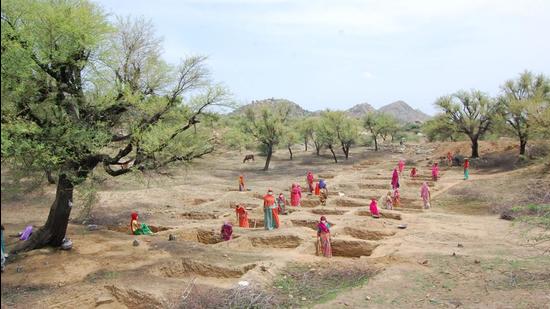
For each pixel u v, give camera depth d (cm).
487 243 1502
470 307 881
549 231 1559
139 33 1558
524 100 3441
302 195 2912
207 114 1616
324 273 1219
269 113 4569
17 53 1028
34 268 1255
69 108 1323
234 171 4509
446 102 4125
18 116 1145
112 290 1095
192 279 1198
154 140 1411
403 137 7250
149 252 1426
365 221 1958
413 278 1112
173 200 2669
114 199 2547
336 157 5800
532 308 845
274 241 1647
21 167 1209
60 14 1157
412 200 2683
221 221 2091
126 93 1381
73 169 1326
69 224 1958
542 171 2861
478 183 2961
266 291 1045
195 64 1570
